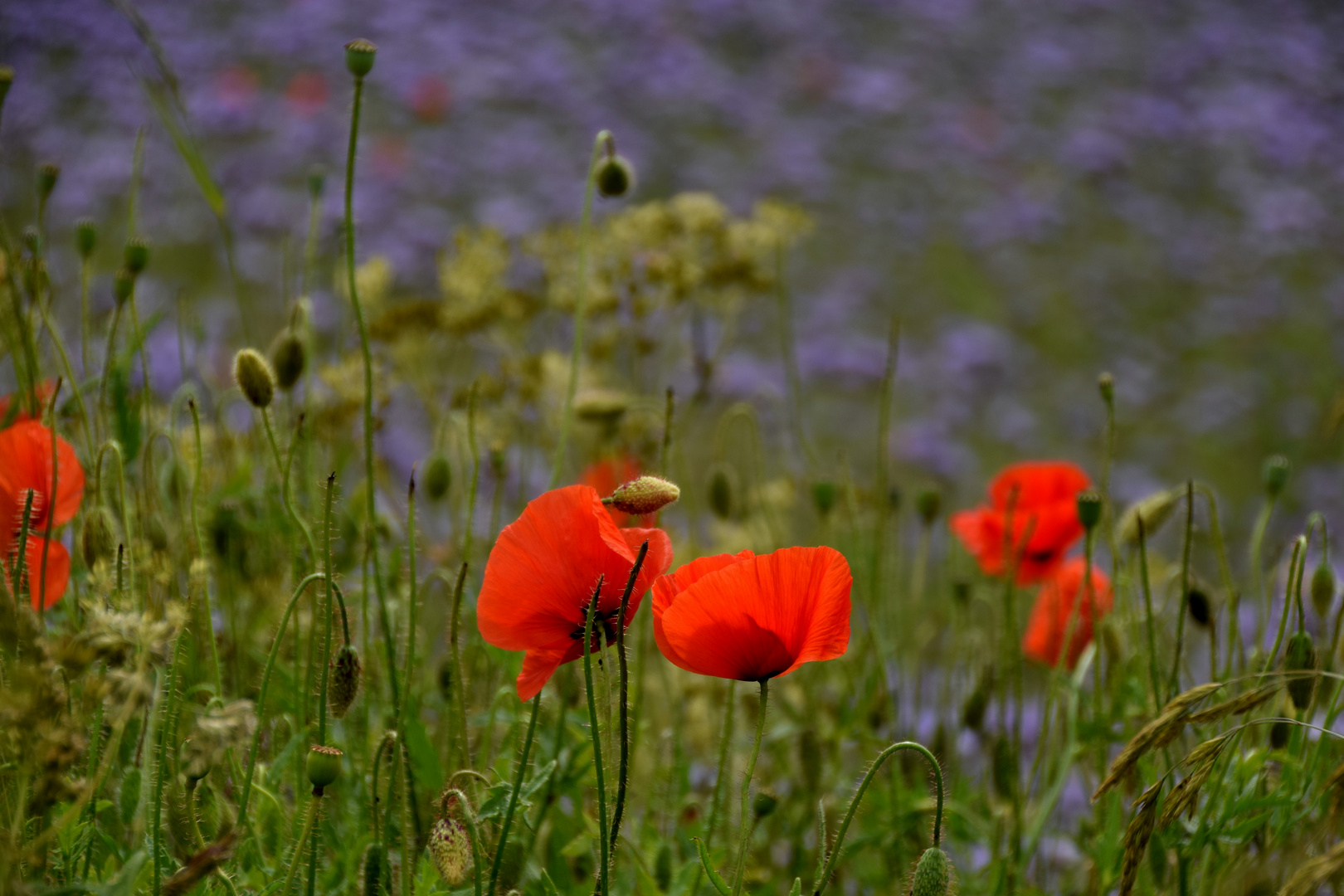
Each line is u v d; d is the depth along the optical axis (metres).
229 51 11.35
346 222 3.28
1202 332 10.28
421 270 8.48
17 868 3.15
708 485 3.57
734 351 8.05
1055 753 3.49
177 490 3.47
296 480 3.50
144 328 3.41
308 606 3.42
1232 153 12.85
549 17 12.82
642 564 3.22
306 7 12.01
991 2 15.41
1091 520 3.38
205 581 3.29
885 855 3.45
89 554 3.30
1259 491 8.62
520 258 7.88
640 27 12.92
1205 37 14.91
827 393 8.41
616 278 4.25
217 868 3.19
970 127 12.60
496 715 3.36
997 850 3.42
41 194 3.41
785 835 3.48
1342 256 11.55
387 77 11.27
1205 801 3.38
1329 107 14.09
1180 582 3.42
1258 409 9.41
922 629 4.00
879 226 10.79
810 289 9.73
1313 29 15.59
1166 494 3.43
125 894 3.16
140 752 3.30
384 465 3.85
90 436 3.41
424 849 3.30
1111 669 3.47
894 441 7.89
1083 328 10.13
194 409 3.32
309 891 3.23
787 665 3.22
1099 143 12.45
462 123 10.96
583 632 3.23
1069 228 11.38
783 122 12.11
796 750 3.49
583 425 3.84
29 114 9.80
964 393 8.84
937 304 10.06
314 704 3.36
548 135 11.00
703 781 3.50
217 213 3.51
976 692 3.51
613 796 3.32
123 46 10.88
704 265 4.31
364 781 3.33
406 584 3.48
